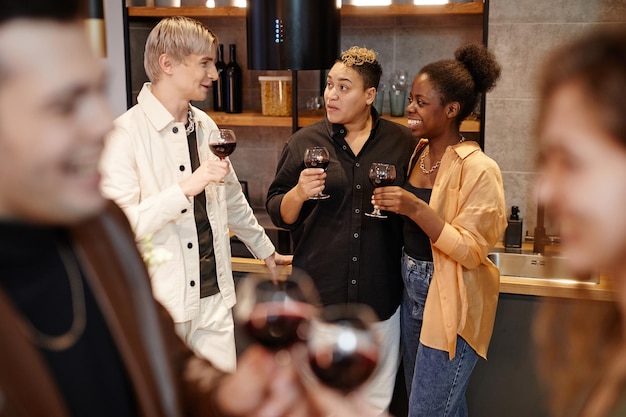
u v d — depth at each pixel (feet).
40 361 3.06
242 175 14.52
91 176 3.03
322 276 10.19
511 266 12.19
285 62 10.64
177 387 3.85
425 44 13.42
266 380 3.88
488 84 9.59
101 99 3.04
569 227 2.97
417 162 10.11
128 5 12.98
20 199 3.05
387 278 10.18
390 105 13.00
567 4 11.96
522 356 11.17
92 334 3.59
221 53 13.39
